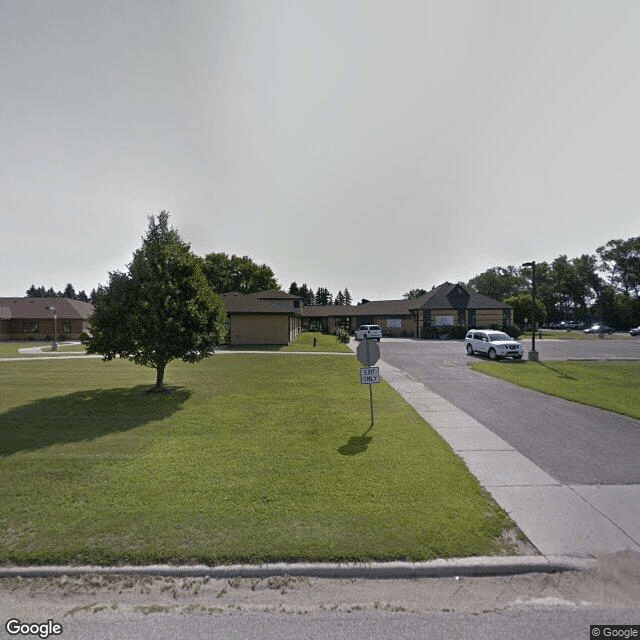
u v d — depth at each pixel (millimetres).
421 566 3283
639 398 10344
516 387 12297
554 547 3582
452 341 36656
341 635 2631
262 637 2617
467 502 4391
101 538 3639
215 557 3373
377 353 7828
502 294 79875
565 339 39812
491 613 2855
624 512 4246
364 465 5477
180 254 11609
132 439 6680
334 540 3604
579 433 7258
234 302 32094
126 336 10578
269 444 6410
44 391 11273
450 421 8117
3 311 42625
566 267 77125
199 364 17859
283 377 13836
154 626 2717
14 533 3725
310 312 58344
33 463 5547
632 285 71625
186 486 4762
